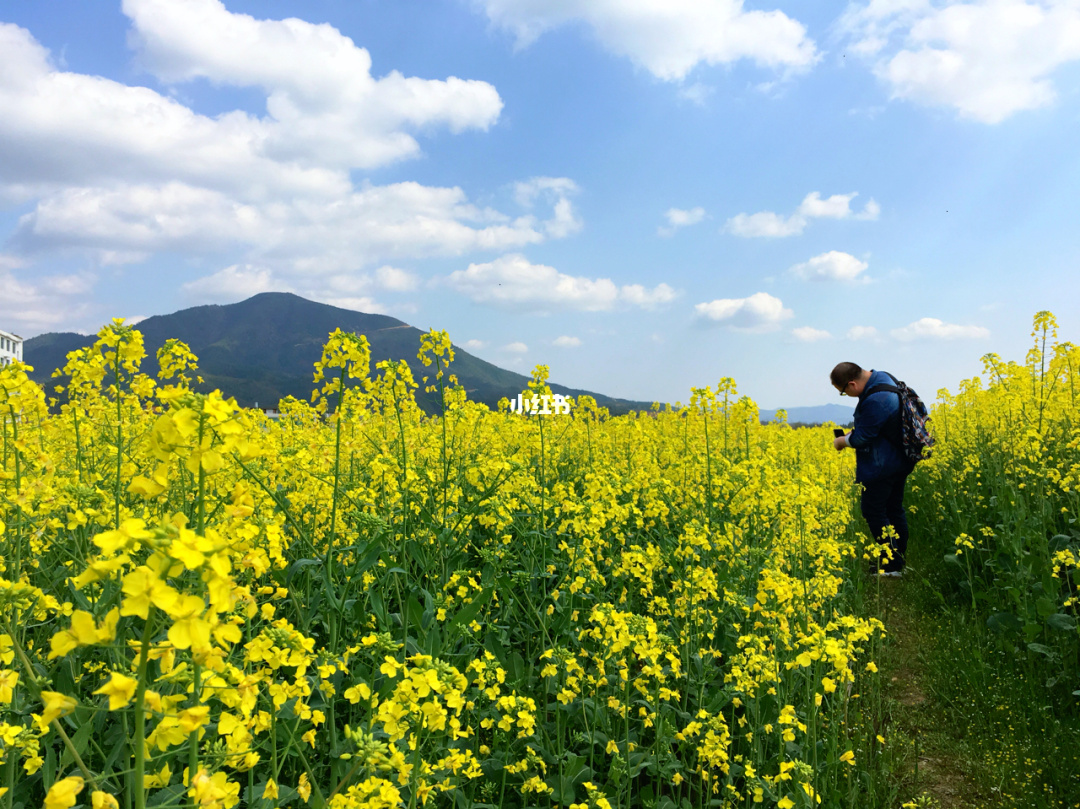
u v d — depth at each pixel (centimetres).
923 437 755
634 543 560
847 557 776
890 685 506
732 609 454
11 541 312
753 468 586
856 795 342
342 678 320
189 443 149
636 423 870
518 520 521
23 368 295
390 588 412
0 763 220
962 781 390
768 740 366
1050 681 448
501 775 327
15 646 181
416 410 613
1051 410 746
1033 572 523
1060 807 356
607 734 345
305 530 419
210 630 118
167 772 159
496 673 326
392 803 192
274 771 214
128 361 349
